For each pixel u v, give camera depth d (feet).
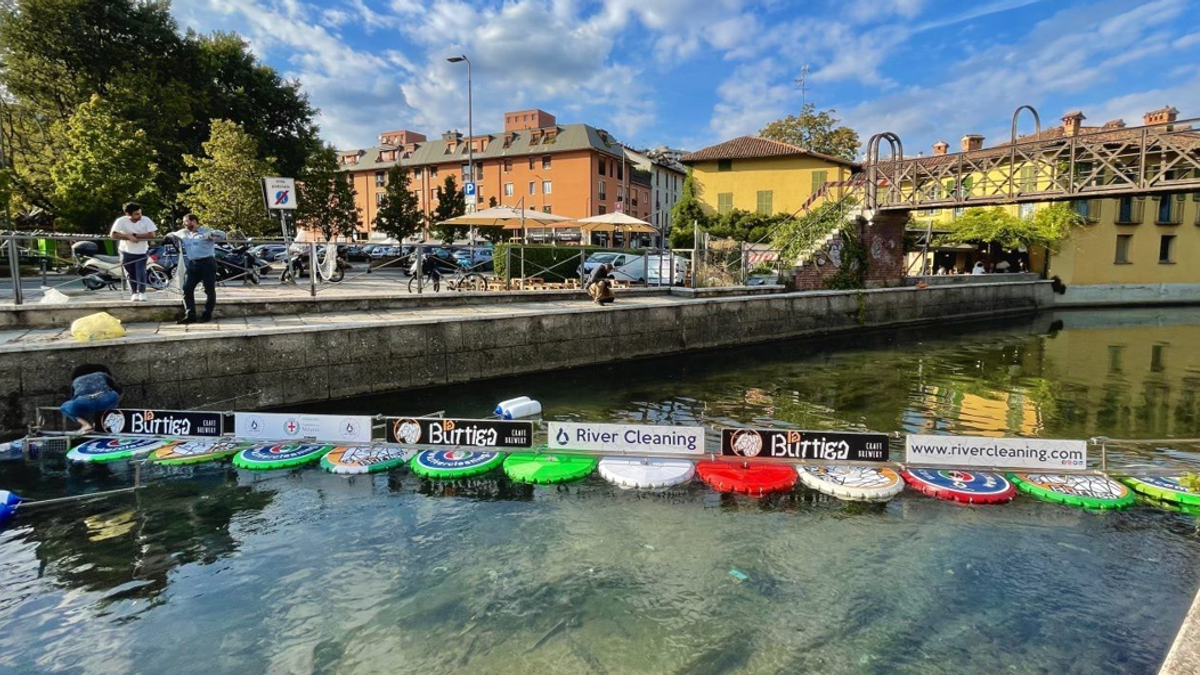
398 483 20.30
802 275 68.28
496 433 22.03
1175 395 37.04
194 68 116.37
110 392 23.73
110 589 14.17
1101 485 19.90
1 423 23.53
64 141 90.17
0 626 12.71
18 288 30.19
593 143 224.33
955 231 103.71
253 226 88.38
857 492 19.15
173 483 20.15
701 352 51.83
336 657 11.80
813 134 163.02
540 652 11.94
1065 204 98.22
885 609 13.47
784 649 12.08
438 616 13.14
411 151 267.18
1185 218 106.42
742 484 19.63
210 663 11.64
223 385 28.32
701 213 132.87
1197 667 7.87
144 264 34.17
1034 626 12.94
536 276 61.05
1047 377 42.45
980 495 19.12
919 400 35.27
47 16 94.27
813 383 39.63
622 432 21.66
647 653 11.92
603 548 16.08
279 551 15.93
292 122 137.18
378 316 37.63
